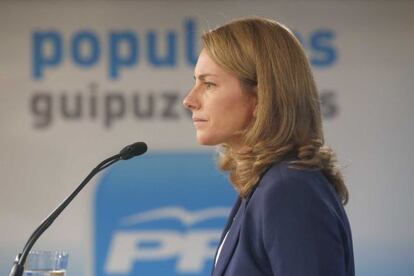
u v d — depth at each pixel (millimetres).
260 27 4375
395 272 12102
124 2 12414
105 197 12125
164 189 12156
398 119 12227
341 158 12219
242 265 3992
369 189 12156
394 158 12188
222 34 4371
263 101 4223
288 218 3855
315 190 3953
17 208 12211
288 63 4293
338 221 3979
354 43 12336
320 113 4422
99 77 12367
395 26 12320
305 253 3783
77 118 12312
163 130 12281
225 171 4699
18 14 12383
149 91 12359
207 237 12109
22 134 12289
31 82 12359
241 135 4379
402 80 12273
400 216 12125
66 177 12258
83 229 12078
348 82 12297
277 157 4152
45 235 12078
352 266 4168
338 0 12344
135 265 12055
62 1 12391
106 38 12406
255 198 4043
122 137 12297
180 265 12062
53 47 12383
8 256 12156
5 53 12359
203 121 4379
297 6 12367
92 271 12047
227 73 4305
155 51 12391
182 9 12406
